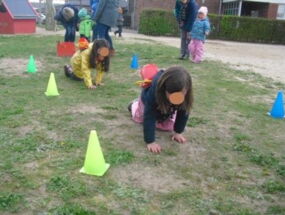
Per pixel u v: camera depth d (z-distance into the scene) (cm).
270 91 673
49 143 362
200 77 752
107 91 577
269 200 282
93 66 591
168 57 1021
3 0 1816
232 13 2972
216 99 574
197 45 956
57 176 295
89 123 423
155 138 390
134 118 434
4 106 477
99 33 936
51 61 863
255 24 2527
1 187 278
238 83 719
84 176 299
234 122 464
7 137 372
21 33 1856
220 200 277
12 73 704
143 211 255
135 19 3186
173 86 321
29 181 288
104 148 355
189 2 928
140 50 1146
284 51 1841
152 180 300
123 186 287
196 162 341
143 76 404
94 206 258
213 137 406
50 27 2212
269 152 377
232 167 336
